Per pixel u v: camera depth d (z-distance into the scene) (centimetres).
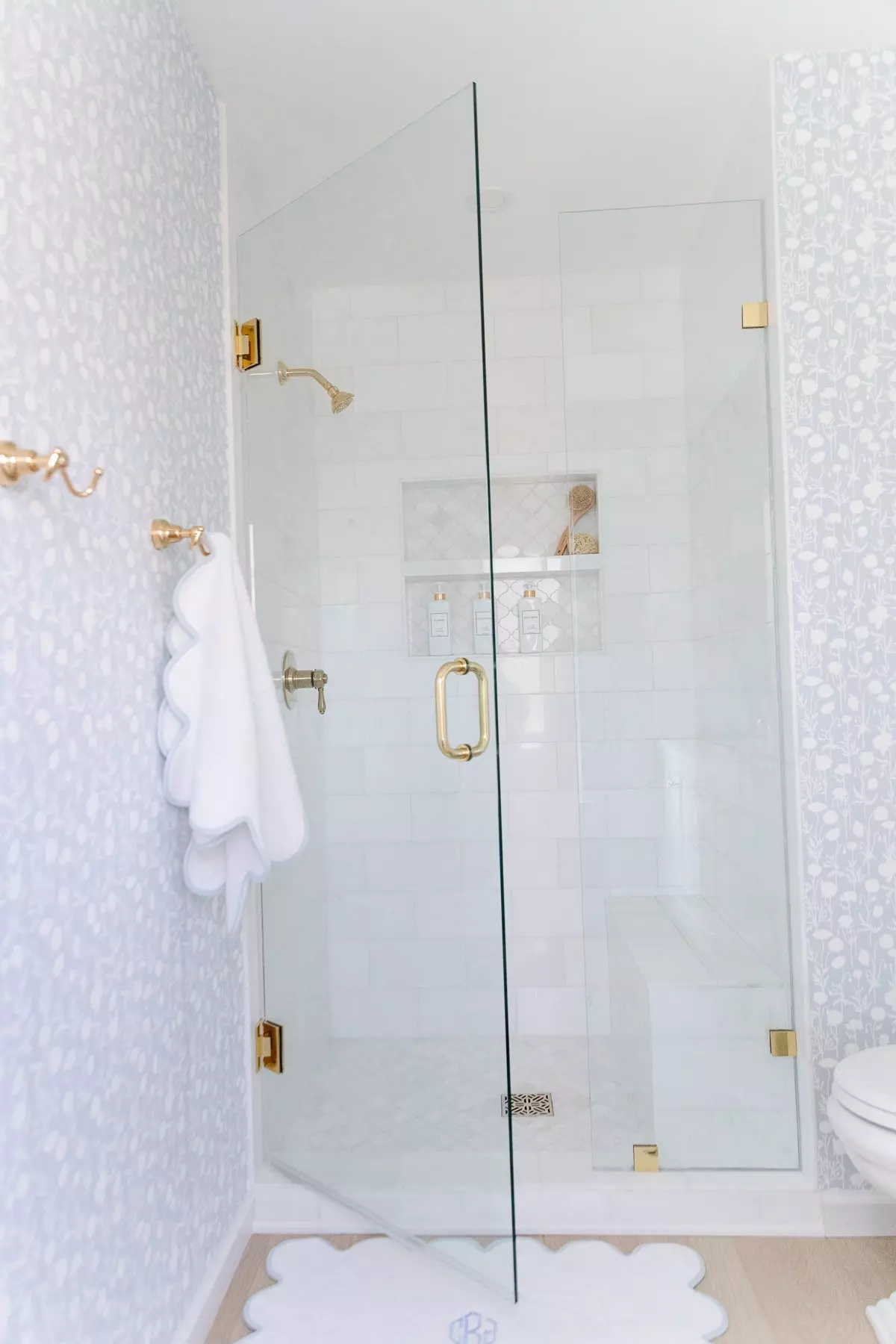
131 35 157
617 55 209
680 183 270
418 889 194
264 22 191
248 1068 213
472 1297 183
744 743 223
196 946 177
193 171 193
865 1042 209
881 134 210
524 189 271
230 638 159
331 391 203
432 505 190
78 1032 126
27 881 113
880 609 210
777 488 217
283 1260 197
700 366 227
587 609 234
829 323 211
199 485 190
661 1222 207
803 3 194
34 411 118
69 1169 123
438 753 191
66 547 126
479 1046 184
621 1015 222
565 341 234
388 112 226
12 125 113
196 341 191
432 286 186
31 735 115
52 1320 117
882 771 210
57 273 125
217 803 154
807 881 210
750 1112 217
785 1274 190
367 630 200
